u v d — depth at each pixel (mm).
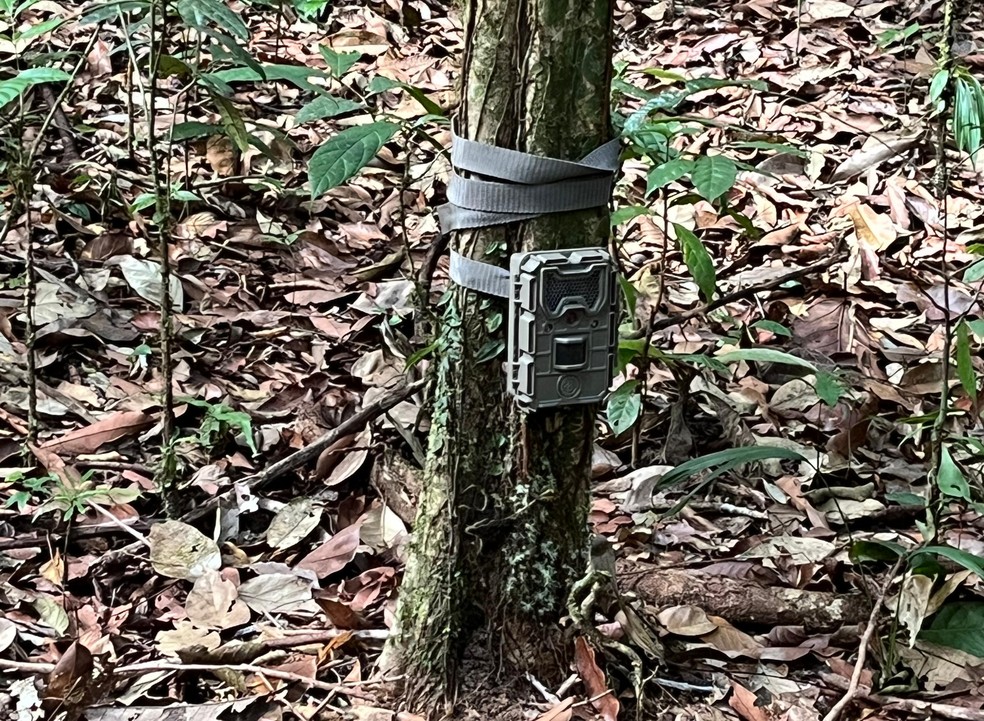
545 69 1389
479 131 1418
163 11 1688
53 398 2004
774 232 2643
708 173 1627
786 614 1654
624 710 1514
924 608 1576
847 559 1786
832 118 3188
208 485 1854
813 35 3830
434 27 3824
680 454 2012
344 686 1518
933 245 2664
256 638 1604
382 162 2895
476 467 1482
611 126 1459
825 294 2430
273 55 3314
